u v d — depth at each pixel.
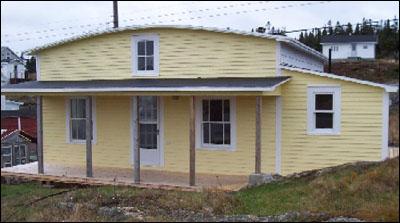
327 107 13.27
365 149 12.90
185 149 14.73
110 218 8.59
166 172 14.70
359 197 9.84
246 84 12.51
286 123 13.59
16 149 17.31
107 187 12.59
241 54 13.86
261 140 13.83
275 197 10.69
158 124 15.05
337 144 13.15
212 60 14.17
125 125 15.48
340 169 11.99
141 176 14.08
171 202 10.23
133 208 9.73
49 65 16.30
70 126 16.27
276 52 13.53
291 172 13.58
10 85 15.30
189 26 14.19
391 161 11.71
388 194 9.73
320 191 10.53
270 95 13.05
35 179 14.01
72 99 16.27
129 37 15.12
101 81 15.04
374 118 12.79
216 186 12.20
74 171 14.96
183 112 14.72
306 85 13.35
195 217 8.78
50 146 16.58
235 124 14.12
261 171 13.86
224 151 14.26
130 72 15.12
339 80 13.04
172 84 13.28
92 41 15.62
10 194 11.93
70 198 10.66
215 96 14.26
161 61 14.76
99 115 15.81
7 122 19.06
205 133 14.52
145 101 15.27
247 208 10.01
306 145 13.44
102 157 15.77
